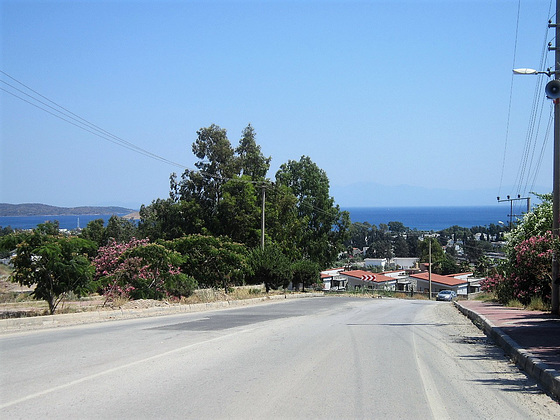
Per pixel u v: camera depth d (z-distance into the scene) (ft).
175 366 28.37
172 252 78.54
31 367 27.68
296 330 46.26
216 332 43.24
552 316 54.13
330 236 211.82
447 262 283.59
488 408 21.29
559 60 50.39
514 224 96.53
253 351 33.73
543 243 63.77
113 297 69.31
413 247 447.42
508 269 84.53
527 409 21.26
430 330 49.34
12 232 53.78
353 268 325.01
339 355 32.81
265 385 24.30
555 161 52.54
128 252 74.18
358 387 24.29
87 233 177.58
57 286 52.60
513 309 67.82
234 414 19.63
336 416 19.65
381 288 231.30
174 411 19.90
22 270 51.70
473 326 53.21
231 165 164.04
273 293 120.37
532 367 27.73
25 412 19.52
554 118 52.03
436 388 24.56
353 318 62.64
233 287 109.29
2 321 43.98
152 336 40.19
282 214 175.01
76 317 51.29
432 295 195.83
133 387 23.56
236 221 151.94
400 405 21.39
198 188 164.25
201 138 165.89
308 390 23.50
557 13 50.21
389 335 44.16
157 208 161.79
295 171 209.87
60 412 19.58
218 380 25.20
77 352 32.42
